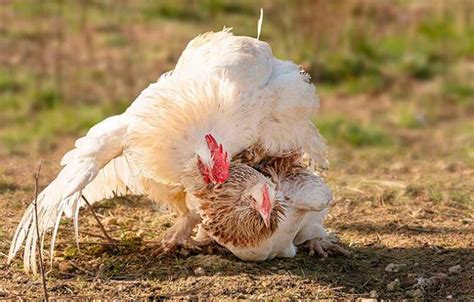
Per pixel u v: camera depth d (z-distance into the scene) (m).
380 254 10.04
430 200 12.06
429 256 9.96
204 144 8.77
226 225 8.89
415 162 14.44
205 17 21.94
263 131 9.27
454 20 22.22
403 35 21.34
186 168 8.84
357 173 13.66
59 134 15.77
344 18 20.95
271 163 9.38
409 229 10.91
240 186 8.80
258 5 22.73
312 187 9.02
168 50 19.50
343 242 10.44
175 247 9.77
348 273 9.42
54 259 9.61
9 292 8.74
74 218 8.81
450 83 18.98
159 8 22.02
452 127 16.92
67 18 20.98
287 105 9.28
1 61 18.58
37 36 19.83
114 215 11.25
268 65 9.50
